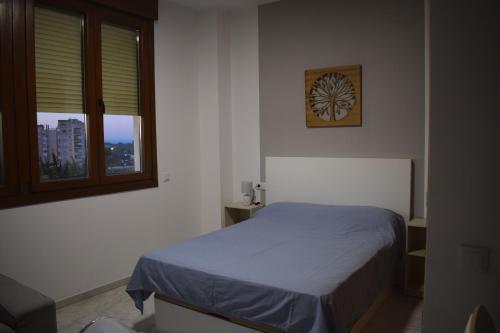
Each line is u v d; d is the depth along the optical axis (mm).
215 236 3156
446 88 1394
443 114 1402
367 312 2701
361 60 3787
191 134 4363
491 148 1351
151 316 2990
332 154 3986
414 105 3566
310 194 4027
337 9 3871
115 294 3416
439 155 1419
